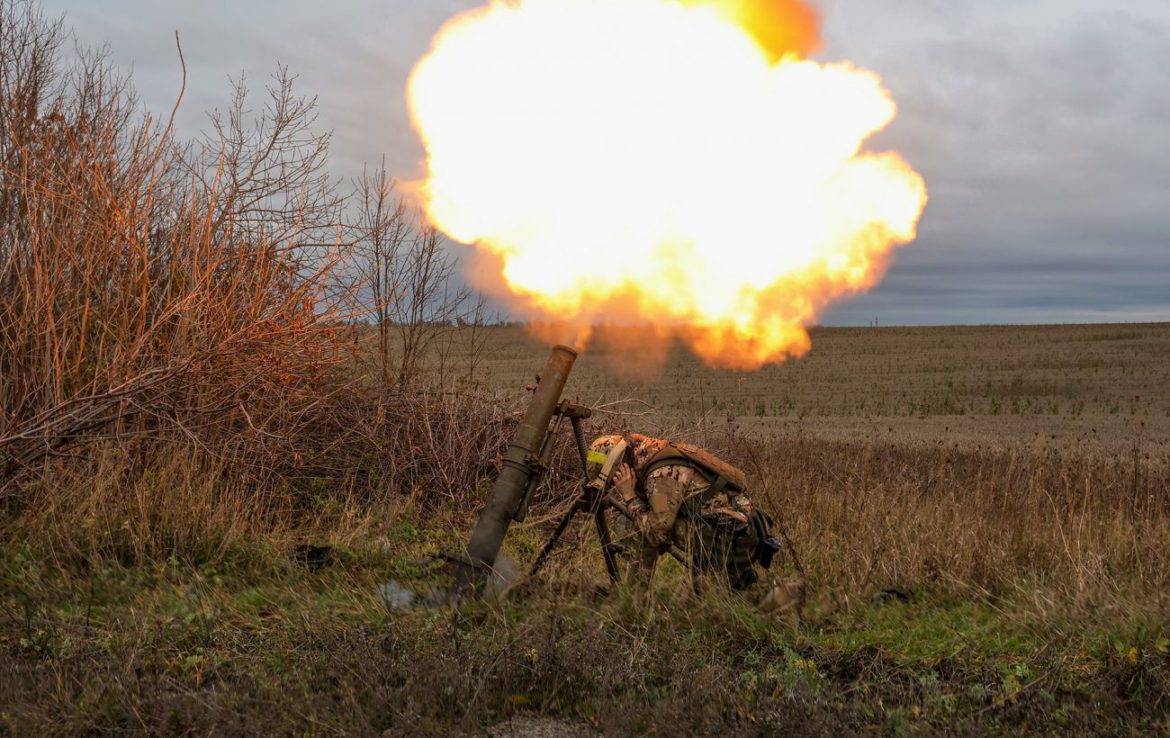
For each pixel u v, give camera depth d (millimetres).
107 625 4398
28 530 5594
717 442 10406
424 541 6750
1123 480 9430
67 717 3332
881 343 57719
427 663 3811
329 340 7512
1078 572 5191
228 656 4086
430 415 8359
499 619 4465
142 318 6570
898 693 3889
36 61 7863
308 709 3473
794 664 4094
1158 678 3902
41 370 6652
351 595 4848
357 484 7828
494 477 8156
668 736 3398
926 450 15297
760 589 4863
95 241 6742
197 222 6988
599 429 8953
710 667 3930
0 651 3928
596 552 6238
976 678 4059
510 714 3680
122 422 7000
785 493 8117
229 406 6688
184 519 5793
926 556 5828
